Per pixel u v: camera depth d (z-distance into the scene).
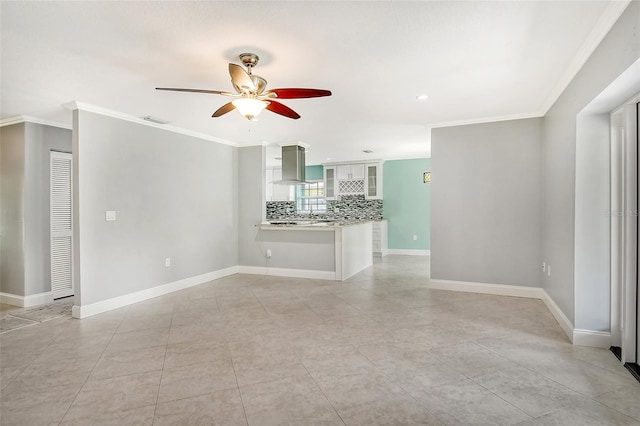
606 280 2.83
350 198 8.82
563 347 2.86
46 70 2.80
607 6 1.99
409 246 8.41
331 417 1.93
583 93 2.68
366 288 4.98
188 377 2.41
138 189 4.40
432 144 4.85
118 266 4.15
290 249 5.87
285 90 2.43
